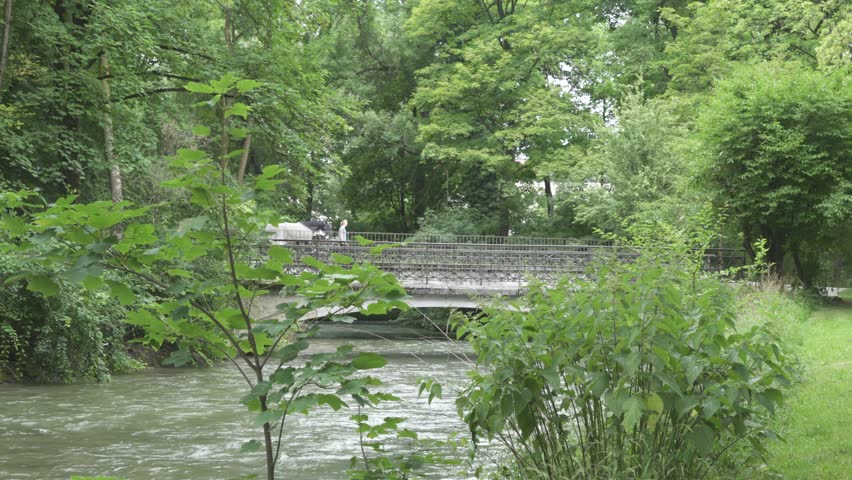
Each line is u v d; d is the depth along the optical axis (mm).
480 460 7766
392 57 45906
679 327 5180
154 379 17969
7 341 16125
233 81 3504
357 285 3809
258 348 3980
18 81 17750
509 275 26859
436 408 13648
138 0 19547
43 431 11586
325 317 3893
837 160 24391
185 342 4031
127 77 19438
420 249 27312
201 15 24766
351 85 43781
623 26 42969
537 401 5219
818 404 9234
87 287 3480
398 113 45656
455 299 26594
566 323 5215
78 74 18016
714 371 5188
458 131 40562
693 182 26562
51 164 17938
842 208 23406
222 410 13789
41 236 3389
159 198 20578
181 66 20469
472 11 44594
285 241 25453
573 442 5934
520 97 41406
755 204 24953
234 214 3736
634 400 4609
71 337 16828
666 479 5113
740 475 5883
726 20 35938
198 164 3568
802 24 32375
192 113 24578
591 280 5707
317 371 3703
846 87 24203
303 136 22891
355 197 49594
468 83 40781
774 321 5574
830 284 38188
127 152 19109
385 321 40906
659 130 33062
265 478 8828
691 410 5074
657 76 41625
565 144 42188
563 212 41312
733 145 24688
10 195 3418
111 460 9734
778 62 27547
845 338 15547
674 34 43031
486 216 42719
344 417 12805
